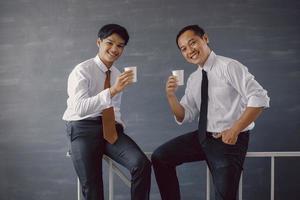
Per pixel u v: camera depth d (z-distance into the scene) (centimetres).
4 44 299
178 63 294
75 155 191
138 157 184
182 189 304
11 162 308
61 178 307
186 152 203
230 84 187
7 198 310
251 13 290
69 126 195
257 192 303
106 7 293
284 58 293
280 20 290
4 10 296
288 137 299
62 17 295
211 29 291
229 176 182
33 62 299
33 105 302
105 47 193
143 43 294
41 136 304
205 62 192
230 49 292
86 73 192
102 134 193
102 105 177
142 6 292
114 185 306
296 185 300
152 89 297
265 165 301
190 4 290
